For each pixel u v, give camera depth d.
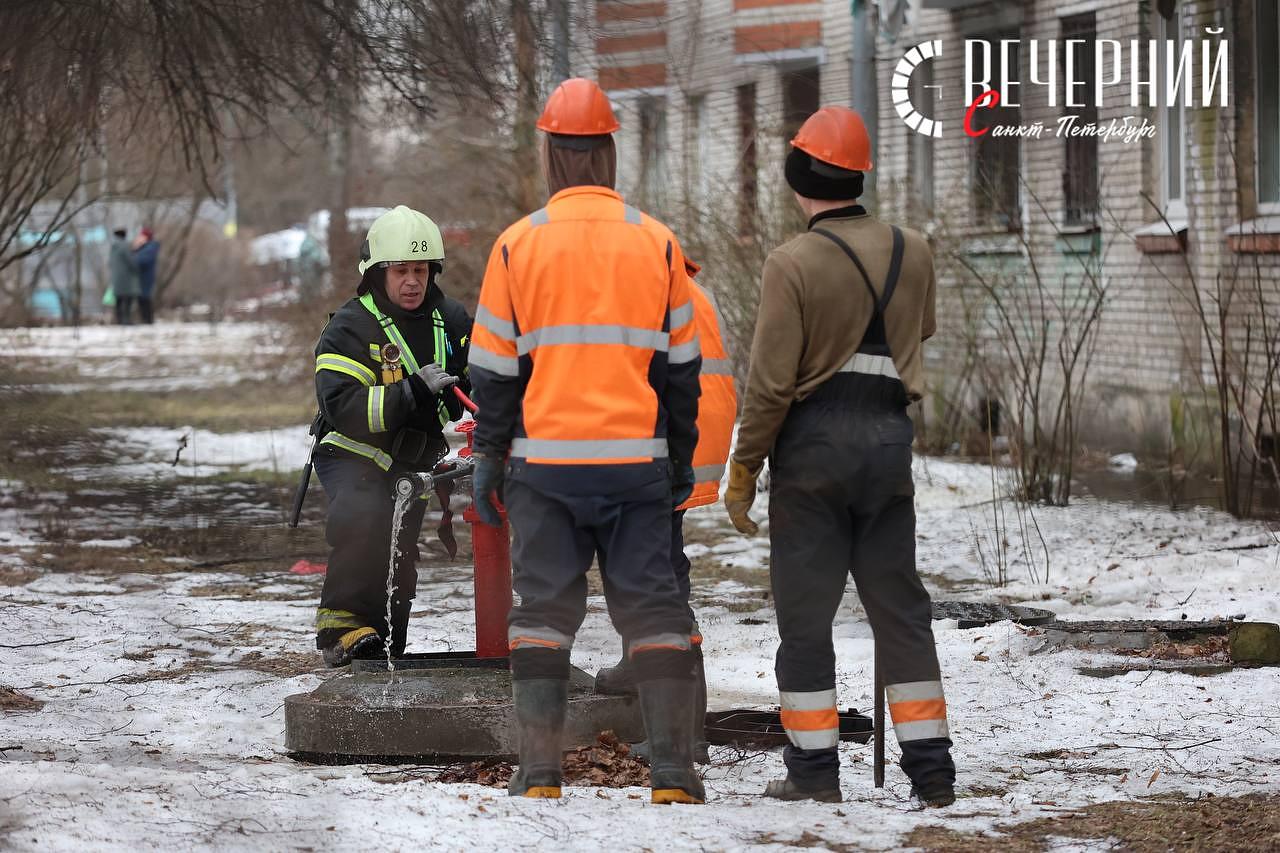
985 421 44.88
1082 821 13.86
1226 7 40.41
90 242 127.88
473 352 13.94
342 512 19.80
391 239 19.48
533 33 38.34
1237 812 14.10
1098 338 45.62
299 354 73.75
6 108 38.56
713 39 51.25
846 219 14.54
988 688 20.00
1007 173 48.81
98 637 23.75
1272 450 36.16
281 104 39.47
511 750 16.45
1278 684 19.70
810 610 14.49
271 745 17.67
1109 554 30.30
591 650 22.64
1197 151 41.62
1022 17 48.59
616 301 13.77
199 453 48.66
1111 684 19.92
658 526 14.00
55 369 74.25
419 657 18.55
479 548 18.33
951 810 14.24
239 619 25.30
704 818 13.27
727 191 44.78
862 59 46.53
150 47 36.69
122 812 12.93
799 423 14.34
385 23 37.00
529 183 53.03
